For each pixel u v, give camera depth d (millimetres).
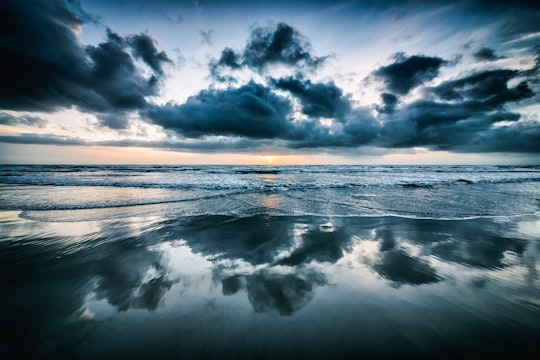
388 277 3133
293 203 8773
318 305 2480
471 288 2838
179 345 1931
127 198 9977
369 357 1797
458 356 1795
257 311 2377
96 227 5625
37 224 5855
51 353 1862
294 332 2070
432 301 2553
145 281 3045
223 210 7551
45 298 2646
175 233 5172
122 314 2342
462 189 13367
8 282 3018
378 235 5016
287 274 3242
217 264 3594
